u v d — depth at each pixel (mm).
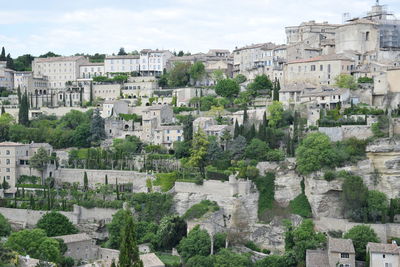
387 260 167750
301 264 178375
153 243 198750
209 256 181875
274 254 192125
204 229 197250
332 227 199875
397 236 190625
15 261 159875
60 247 187000
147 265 174000
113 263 154000
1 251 160250
